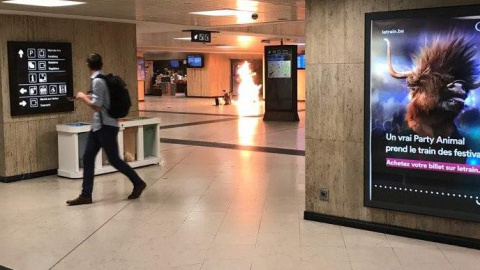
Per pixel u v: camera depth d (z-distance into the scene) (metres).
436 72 4.68
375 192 5.16
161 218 5.83
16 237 5.23
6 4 6.78
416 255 4.57
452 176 4.70
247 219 5.74
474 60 4.49
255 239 5.06
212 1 7.01
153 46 21.73
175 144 11.55
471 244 4.69
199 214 5.97
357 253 4.64
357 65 5.16
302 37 16.22
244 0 6.96
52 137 8.38
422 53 4.73
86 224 5.64
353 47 5.16
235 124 15.61
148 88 35.22
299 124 15.50
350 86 5.22
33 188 7.44
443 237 4.83
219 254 4.67
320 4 5.31
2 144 7.79
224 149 10.76
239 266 4.38
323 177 5.52
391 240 4.97
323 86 5.39
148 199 6.70
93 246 4.94
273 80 16.41
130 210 6.18
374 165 5.13
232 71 31.36
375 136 5.09
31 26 7.96
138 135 8.80
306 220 5.66
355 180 5.30
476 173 4.58
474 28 4.46
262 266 4.37
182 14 8.56
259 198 6.66
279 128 14.49
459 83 4.57
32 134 8.11
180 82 36.06
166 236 5.20
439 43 4.63
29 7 7.09
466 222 4.71
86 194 6.50
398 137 4.96
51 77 8.20
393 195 5.05
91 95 6.44
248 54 31.11
